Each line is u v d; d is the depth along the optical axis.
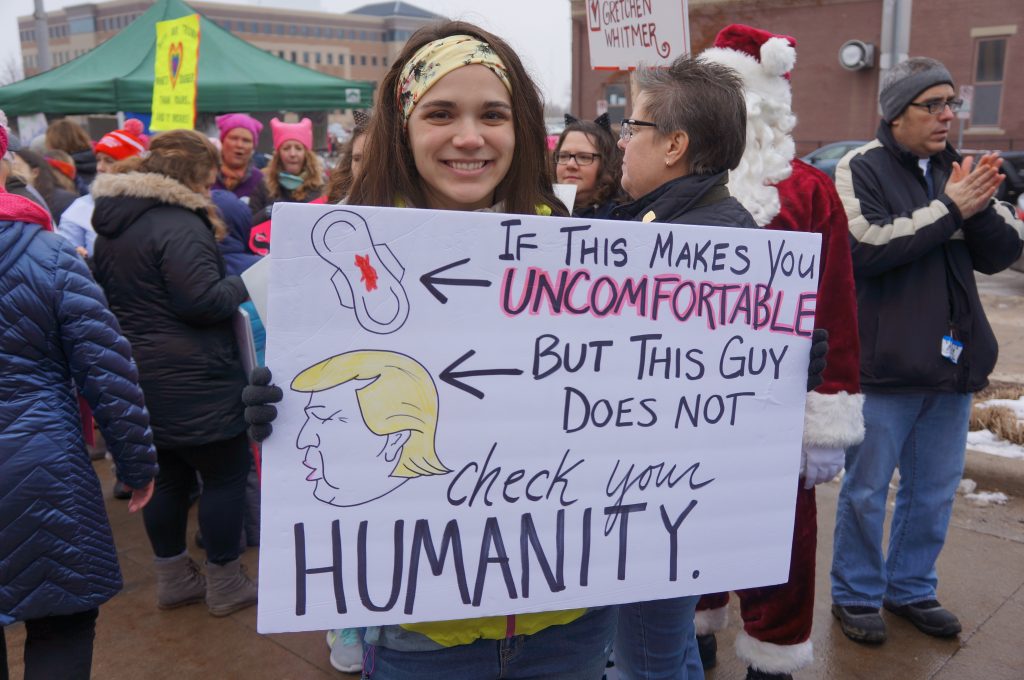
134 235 2.81
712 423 1.57
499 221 1.39
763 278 1.58
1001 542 3.52
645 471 1.52
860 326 2.78
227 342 2.99
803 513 2.28
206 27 9.01
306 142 5.02
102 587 1.96
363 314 1.35
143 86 8.21
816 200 2.25
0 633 1.93
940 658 2.74
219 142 5.29
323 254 1.32
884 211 2.66
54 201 4.71
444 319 1.38
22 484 1.83
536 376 1.44
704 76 1.93
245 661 2.84
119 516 4.04
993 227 2.67
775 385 1.61
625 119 2.13
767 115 2.28
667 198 1.91
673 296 1.52
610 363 1.48
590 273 1.46
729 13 18.06
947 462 2.84
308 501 1.35
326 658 2.86
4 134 2.00
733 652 2.86
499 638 1.49
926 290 2.71
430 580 1.41
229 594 3.14
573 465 1.47
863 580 2.84
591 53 3.12
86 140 6.03
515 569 1.45
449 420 1.40
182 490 3.14
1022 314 8.01
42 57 15.65
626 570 1.52
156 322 2.86
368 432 1.36
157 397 2.87
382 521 1.38
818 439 2.18
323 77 9.20
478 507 1.42
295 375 1.33
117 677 2.74
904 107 2.66
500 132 1.45
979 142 18.38
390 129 1.51
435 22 1.49
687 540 1.56
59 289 1.89
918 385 2.71
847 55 18.44
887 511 3.86
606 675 2.12
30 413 1.86
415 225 1.35
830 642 2.85
